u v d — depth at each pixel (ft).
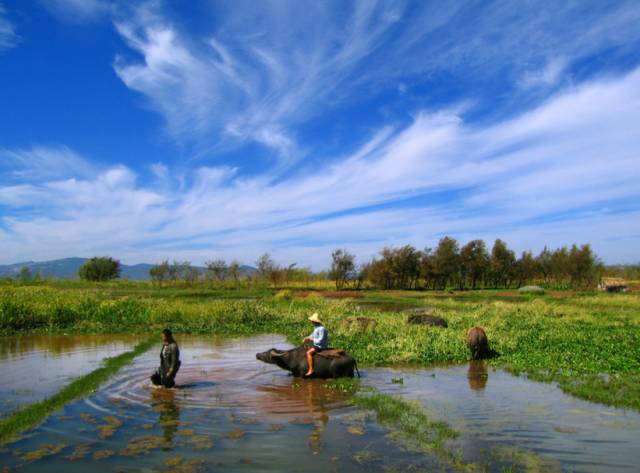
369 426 30.73
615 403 35.27
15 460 25.27
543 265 247.29
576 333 71.36
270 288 203.92
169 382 40.47
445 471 23.80
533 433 29.14
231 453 26.23
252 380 44.16
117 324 83.82
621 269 267.18
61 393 37.63
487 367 50.29
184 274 212.23
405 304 136.98
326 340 46.98
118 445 27.40
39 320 82.64
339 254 217.97
